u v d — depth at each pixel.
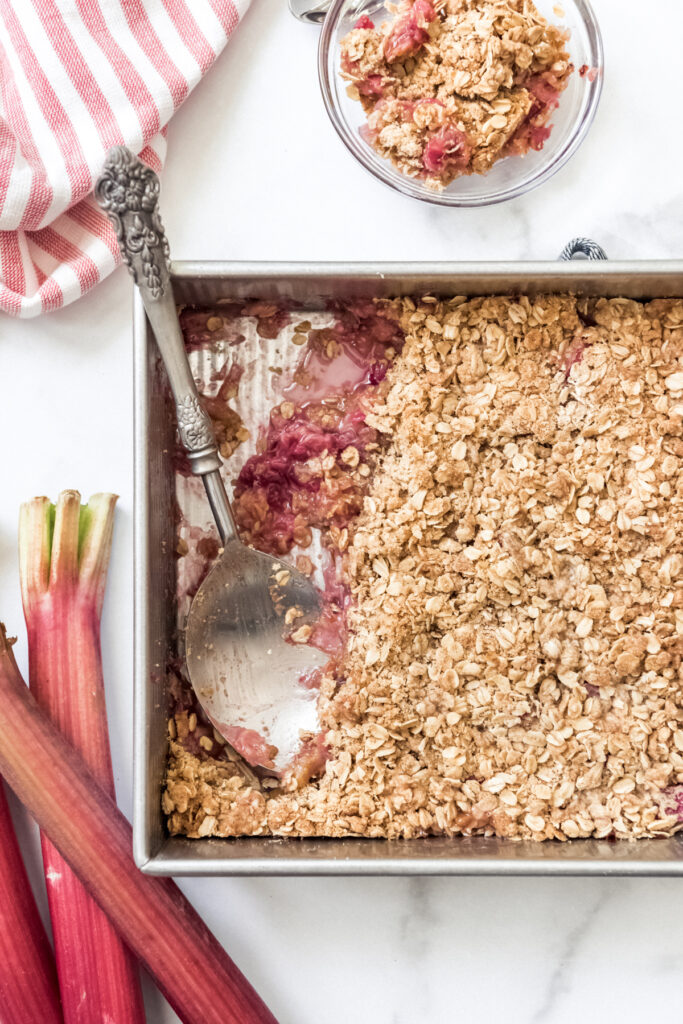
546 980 0.78
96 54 0.78
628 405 0.76
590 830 0.75
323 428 0.78
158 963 0.76
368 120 0.78
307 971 0.78
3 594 0.80
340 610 0.77
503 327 0.77
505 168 0.79
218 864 0.72
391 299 0.77
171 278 0.74
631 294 0.76
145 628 0.73
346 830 0.75
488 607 0.77
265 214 0.80
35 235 0.79
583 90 0.79
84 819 0.76
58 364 0.80
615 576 0.77
